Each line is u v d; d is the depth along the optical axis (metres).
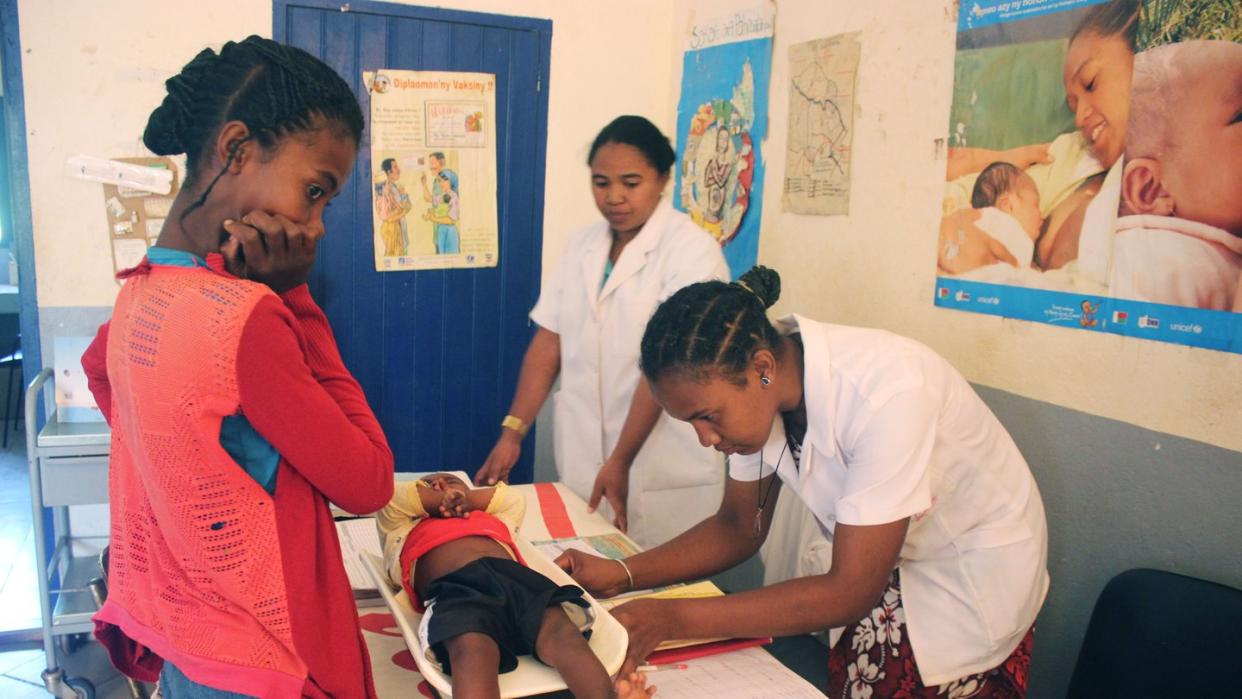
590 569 1.47
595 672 1.10
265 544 0.90
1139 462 1.82
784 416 1.46
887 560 1.28
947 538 1.51
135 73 2.82
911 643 1.52
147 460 0.88
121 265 2.89
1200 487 1.71
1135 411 1.82
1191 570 1.73
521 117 3.32
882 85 2.42
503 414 3.50
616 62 3.40
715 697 1.22
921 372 1.34
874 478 1.27
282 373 0.87
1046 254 1.99
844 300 2.61
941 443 1.41
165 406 0.85
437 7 3.14
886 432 1.27
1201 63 1.66
